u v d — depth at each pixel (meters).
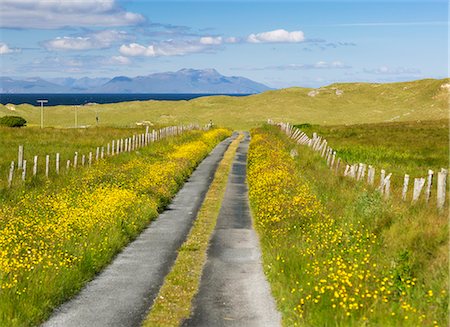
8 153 37.94
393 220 15.27
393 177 27.02
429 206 17.05
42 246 12.88
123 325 10.26
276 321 10.38
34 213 17.25
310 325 9.33
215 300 11.71
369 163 34.31
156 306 11.33
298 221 16.58
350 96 191.25
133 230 18.23
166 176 28.73
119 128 71.75
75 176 27.36
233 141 70.50
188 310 11.11
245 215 22.33
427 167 33.59
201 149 48.97
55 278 11.67
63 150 41.75
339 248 13.01
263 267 14.24
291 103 176.62
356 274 10.53
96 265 13.93
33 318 10.07
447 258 11.48
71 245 13.86
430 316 9.08
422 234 13.27
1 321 9.55
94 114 148.38
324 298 9.85
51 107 162.62
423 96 174.88
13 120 90.56
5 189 22.92
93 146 46.16
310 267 11.76
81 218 16.12
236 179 33.69
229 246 16.95
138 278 13.42
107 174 26.89
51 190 23.62
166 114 151.38
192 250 16.42
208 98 194.62
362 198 17.91
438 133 61.16
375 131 68.56
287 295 11.09
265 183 24.12
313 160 35.62
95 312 10.94
